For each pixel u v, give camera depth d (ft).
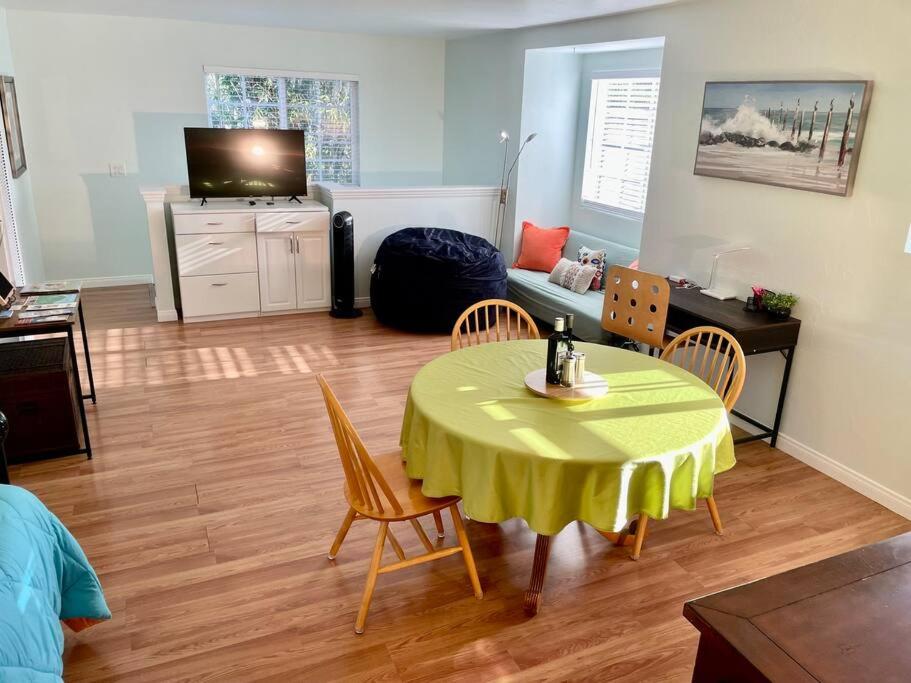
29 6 18.47
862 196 10.79
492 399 8.68
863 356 11.07
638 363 10.11
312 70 23.54
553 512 7.44
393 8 16.20
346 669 7.50
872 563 4.83
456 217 21.09
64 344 12.25
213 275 18.66
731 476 11.76
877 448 11.03
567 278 18.67
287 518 10.18
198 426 12.94
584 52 19.80
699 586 8.96
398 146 25.49
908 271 10.30
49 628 6.35
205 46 21.97
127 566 9.04
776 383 12.65
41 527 7.06
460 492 7.91
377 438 12.60
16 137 18.54
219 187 18.80
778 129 11.87
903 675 3.86
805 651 4.00
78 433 11.86
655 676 7.52
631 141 19.10
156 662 7.52
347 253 19.12
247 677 7.36
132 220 22.45
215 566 9.09
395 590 8.75
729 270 13.34
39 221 21.39
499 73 21.25
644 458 7.44
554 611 8.46
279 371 15.67
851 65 10.73
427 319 18.17
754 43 12.36
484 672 7.51
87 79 20.92
